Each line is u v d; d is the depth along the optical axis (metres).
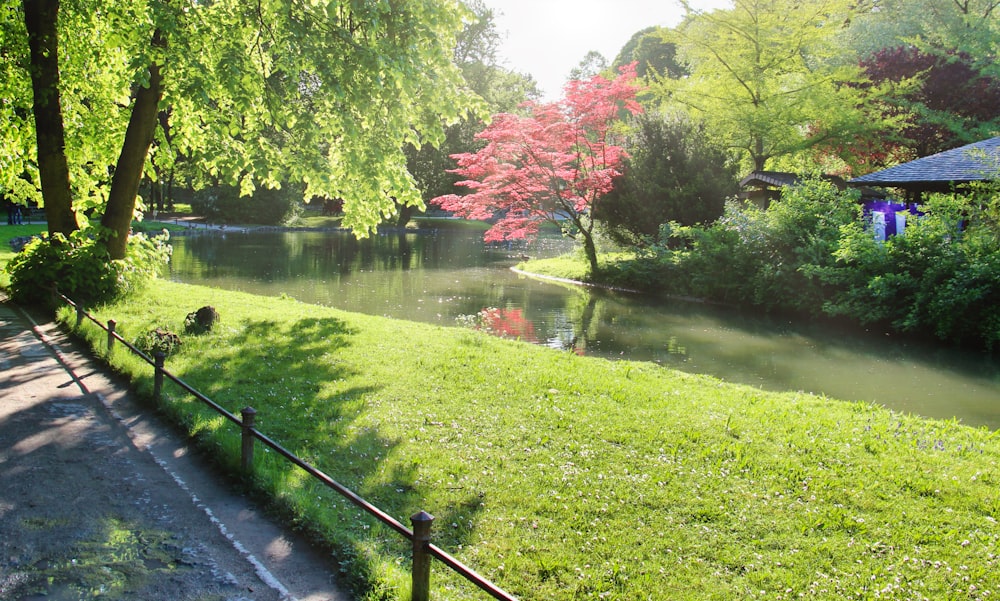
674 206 25.58
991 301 15.42
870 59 33.62
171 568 4.33
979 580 4.70
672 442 7.28
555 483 6.02
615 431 7.54
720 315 19.30
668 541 5.09
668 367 13.09
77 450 6.20
